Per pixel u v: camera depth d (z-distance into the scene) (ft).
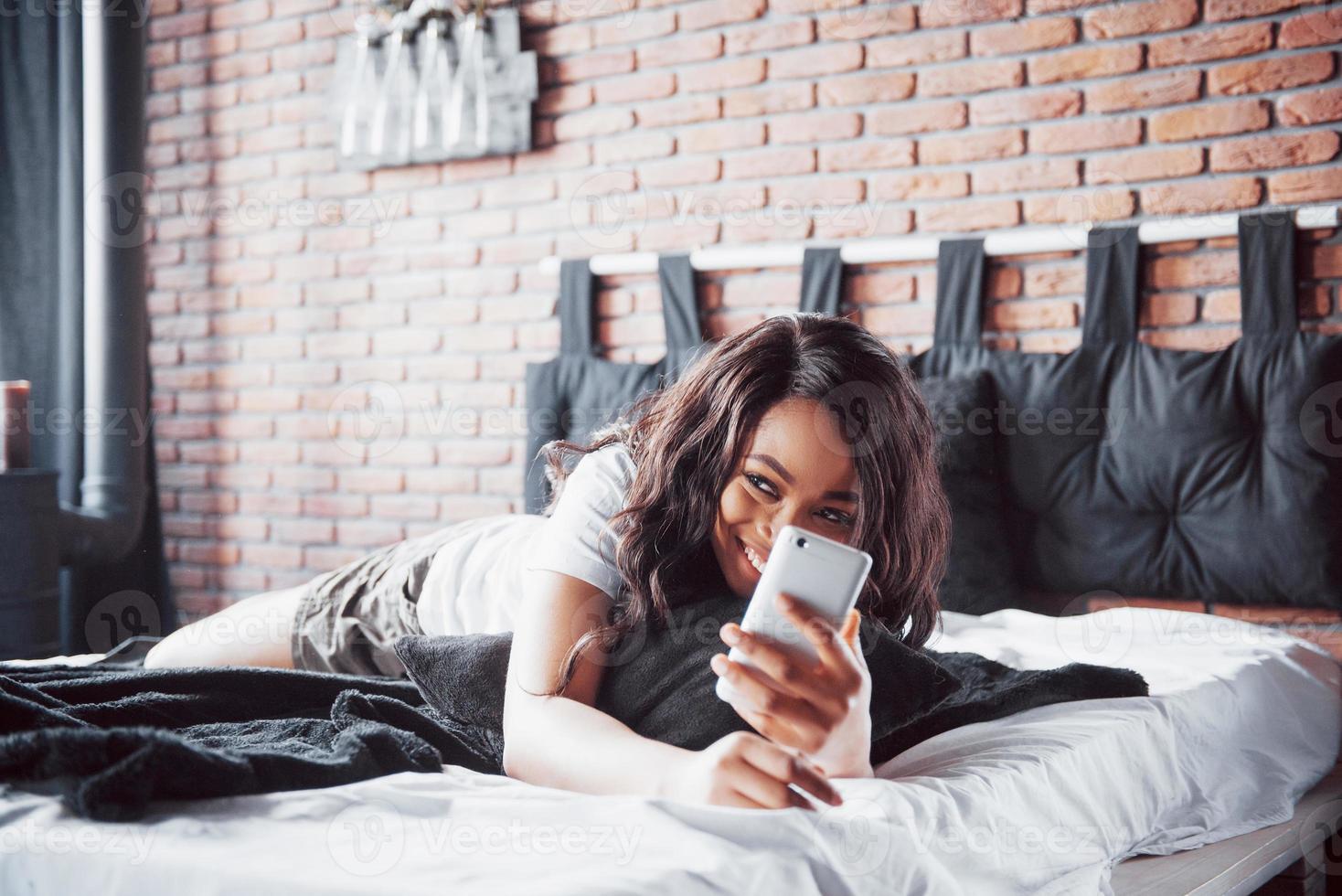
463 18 10.81
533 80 10.53
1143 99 8.58
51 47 11.58
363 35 11.20
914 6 9.31
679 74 10.14
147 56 12.37
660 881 2.77
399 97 11.09
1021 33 8.96
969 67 9.13
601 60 10.44
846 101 9.53
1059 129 8.84
